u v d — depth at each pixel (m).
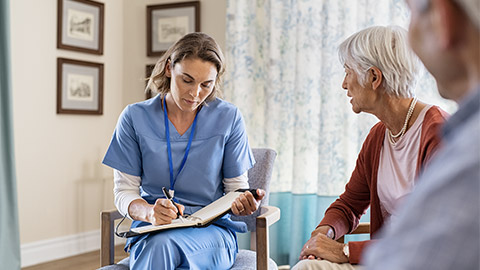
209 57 1.88
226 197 1.89
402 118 1.61
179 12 4.03
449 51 0.48
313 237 1.75
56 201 3.79
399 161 1.64
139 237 1.82
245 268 1.92
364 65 1.59
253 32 3.62
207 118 2.04
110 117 4.22
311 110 3.42
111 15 4.21
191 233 1.81
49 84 3.72
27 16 3.58
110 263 1.98
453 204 0.41
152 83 2.05
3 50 3.23
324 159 3.26
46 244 3.71
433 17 0.49
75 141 3.92
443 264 0.40
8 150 3.26
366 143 1.80
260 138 3.63
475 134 0.43
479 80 0.47
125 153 2.01
